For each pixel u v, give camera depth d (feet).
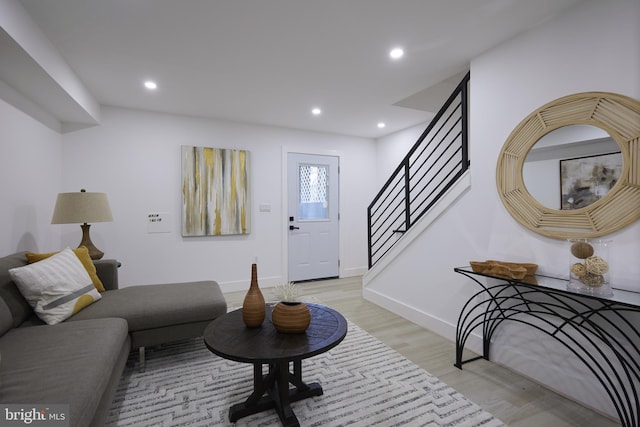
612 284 5.32
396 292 10.55
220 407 5.55
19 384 3.68
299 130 14.84
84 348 4.62
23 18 5.77
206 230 12.72
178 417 5.27
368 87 9.77
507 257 6.98
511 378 6.47
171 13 6.06
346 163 16.11
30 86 7.52
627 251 5.16
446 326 8.52
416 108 11.77
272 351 4.49
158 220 12.01
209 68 8.41
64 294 6.17
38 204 8.88
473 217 7.77
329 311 6.18
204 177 12.68
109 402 4.68
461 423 5.11
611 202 5.30
